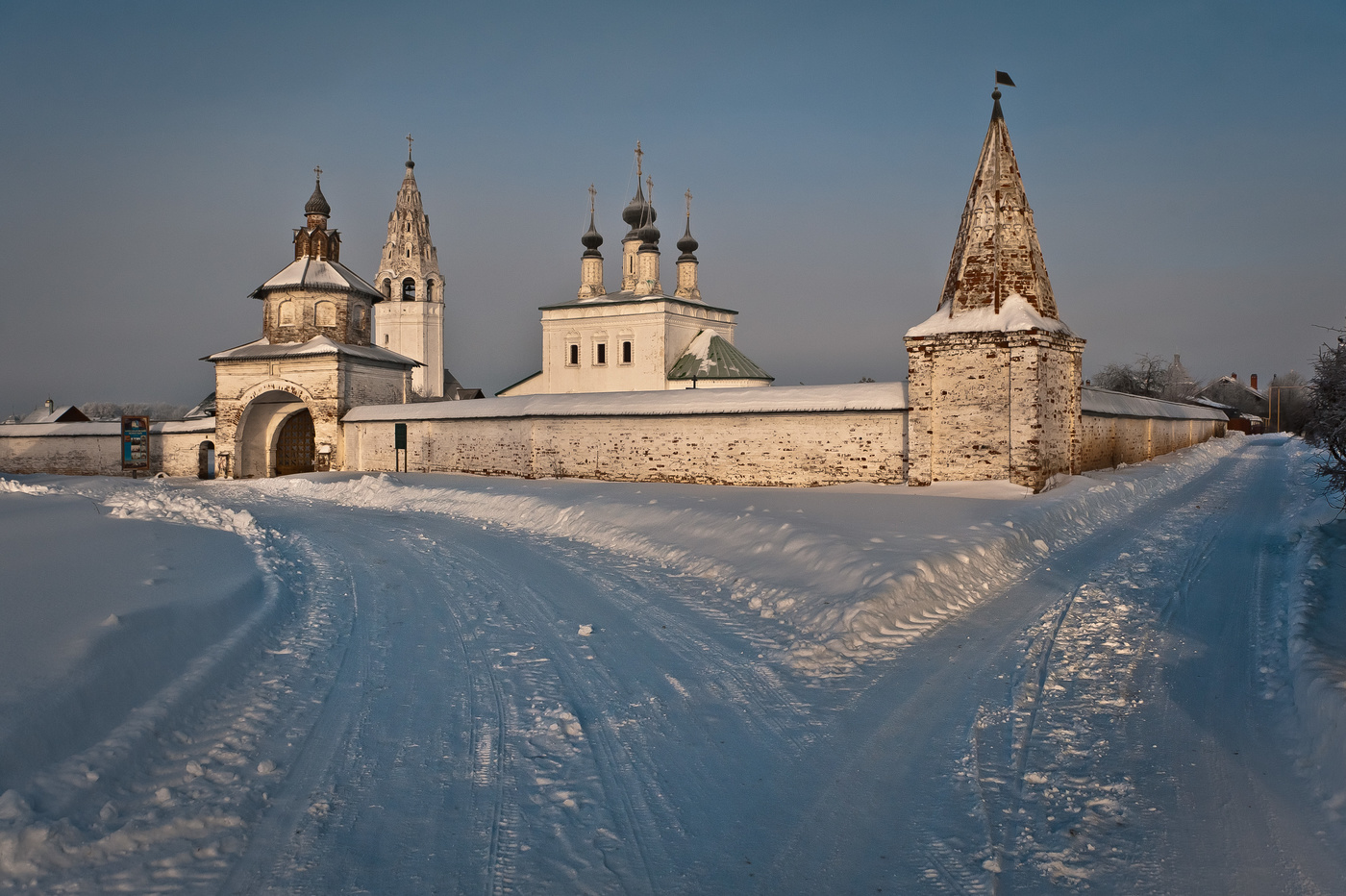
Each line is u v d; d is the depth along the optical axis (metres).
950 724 6.68
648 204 55.03
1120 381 77.19
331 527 19.91
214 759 6.14
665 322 49.38
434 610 11.02
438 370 72.06
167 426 40.72
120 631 7.80
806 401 24.41
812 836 5.01
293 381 37.03
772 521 14.47
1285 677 7.44
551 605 11.13
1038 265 20.91
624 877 4.61
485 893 4.48
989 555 12.44
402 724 6.91
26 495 22.84
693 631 9.63
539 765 6.06
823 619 9.51
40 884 4.51
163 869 4.71
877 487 22.02
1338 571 10.92
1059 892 4.43
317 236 39.81
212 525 18.59
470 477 30.70
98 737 6.14
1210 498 22.92
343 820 5.29
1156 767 5.83
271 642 9.31
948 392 20.62
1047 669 8.00
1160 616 9.89
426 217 71.56
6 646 7.22
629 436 27.55
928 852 4.82
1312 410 14.95
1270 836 4.91
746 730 6.64
